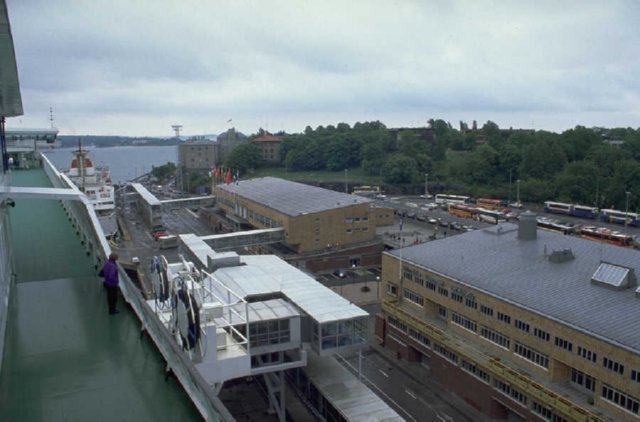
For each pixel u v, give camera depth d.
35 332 14.42
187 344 17.39
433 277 53.22
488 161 169.00
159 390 11.20
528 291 44.69
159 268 19.84
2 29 9.59
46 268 20.78
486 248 55.94
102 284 18.75
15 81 13.80
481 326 47.44
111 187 103.38
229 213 120.00
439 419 45.47
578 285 43.31
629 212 124.31
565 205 131.62
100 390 11.18
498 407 44.75
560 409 37.12
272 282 50.19
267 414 45.25
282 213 90.44
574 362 38.00
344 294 78.19
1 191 16.00
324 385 41.28
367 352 59.41
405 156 182.12
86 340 13.85
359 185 181.12
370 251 92.75
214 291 47.00
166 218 141.88
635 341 34.31
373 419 36.69
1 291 14.30
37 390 11.16
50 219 29.91
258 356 40.97
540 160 157.38
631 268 41.62
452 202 146.12
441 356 51.19
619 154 151.12
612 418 35.03
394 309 56.81
